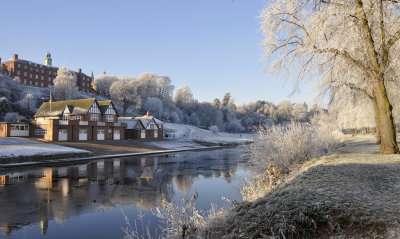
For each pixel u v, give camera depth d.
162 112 111.81
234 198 14.09
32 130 48.12
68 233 9.40
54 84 101.56
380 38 11.66
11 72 96.44
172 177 21.52
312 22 11.68
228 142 76.75
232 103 168.25
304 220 4.52
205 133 103.94
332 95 15.98
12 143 37.00
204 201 13.71
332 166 9.39
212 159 36.34
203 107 132.88
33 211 11.91
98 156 35.62
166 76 132.25
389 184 6.24
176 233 6.02
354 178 7.09
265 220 4.82
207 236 5.09
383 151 12.75
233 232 4.84
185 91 134.25
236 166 28.86
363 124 34.75
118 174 22.59
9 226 10.05
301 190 6.09
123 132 57.91
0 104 67.50
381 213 4.30
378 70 11.58
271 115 138.62
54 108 56.25
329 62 12.73
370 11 10.66
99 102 58.19
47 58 125.44
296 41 12.85
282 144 14.00
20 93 85.75
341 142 29.38
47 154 29.94
